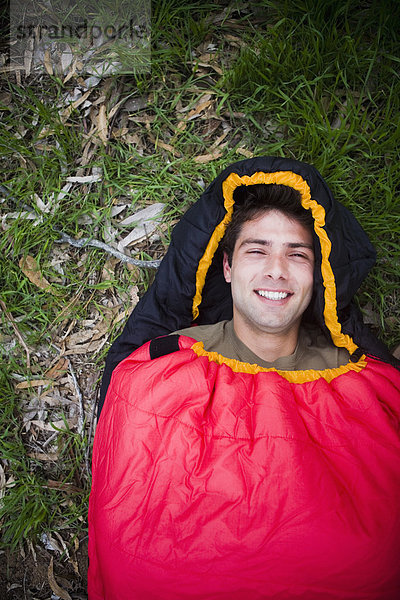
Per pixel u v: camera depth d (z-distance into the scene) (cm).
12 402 180
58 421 182
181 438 124
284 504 115
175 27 195
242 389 133
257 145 190
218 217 155
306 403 133
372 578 111
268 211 144
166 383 133
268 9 193
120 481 125
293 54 186
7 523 169
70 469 179
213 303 173
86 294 190
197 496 118
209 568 112
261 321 142
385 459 126
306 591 111
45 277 190
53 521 173
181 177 188
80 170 194
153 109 197
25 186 192
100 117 196
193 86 196
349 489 121
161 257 191
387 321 180
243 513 115
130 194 193
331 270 144
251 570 112
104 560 122
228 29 196
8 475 176
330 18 187
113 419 135
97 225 192
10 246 189
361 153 184
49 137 196
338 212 147
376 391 140
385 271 178
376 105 186
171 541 116
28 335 186
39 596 165
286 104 187
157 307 162
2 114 197
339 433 128
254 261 143
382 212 179
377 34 184
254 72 186
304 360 150
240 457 121
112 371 160
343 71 184
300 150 184
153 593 116
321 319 151
